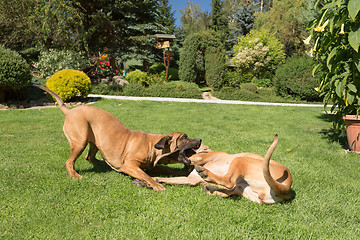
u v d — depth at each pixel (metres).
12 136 6.30
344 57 5.11
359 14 4.45
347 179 3.98
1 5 17.09
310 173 4.18
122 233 2.35
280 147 5.86
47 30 17.41
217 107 13.82
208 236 2.33
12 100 11.88
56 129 7.29
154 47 26.42
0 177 3.59
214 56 23.20
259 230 2.51
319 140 6.72
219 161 3.46
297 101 19.48
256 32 29.52
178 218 2.67
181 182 3.52
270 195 2.98
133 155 3.51
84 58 20.19
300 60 20.45
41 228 2.41
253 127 8.41
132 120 8.91
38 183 3.41
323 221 2.70
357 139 5.39
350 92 5.10
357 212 2.94
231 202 3.04
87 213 2.70
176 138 3.53
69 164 3.62
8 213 2.66
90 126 3.52
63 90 12.38
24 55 19.12
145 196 3.13
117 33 24.80
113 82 20.36
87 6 23.09
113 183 3.47
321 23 5.12
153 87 18.66
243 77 26.94
